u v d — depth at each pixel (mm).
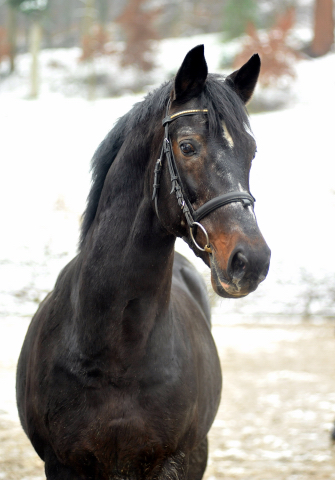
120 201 2428
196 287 3896
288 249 15469
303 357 9031
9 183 20531
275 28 30734
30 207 18203
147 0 37688
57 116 29500
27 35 48812
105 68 37250
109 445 2363
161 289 2420
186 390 2486
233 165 2084
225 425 5840
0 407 6098
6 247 14969
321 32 35281
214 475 4500
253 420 6020
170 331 2516
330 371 8211
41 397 2467
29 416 2576
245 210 2033
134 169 2416
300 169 21344
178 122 2180
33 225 16656
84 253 2521
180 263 4035
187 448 2553
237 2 36500
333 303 12758
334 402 6707
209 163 2092
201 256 2201
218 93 2180
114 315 2354
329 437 5477
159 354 2420
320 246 15602
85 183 20781
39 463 4590
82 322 2406
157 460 2428
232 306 12758
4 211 17719
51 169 22234
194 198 2123
